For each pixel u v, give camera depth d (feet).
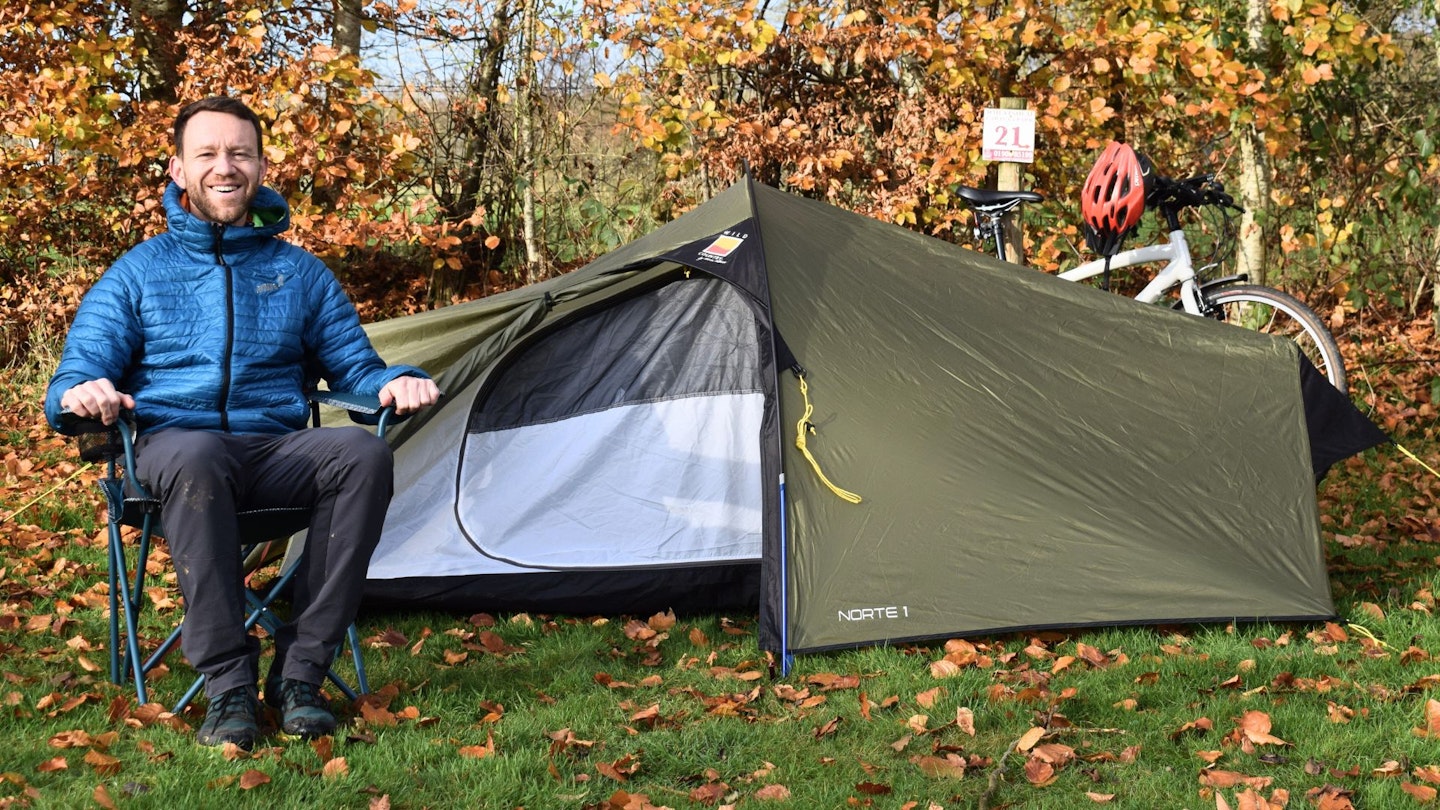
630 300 14.43
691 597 13.61
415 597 13.42
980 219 19.11
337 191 26.03
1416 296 27.61
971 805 8.76
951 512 12.31
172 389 10.20
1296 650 11.50
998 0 24.02
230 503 9.52
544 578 13.44
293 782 8.80
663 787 9.06
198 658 9.37
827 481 12.26
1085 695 10.61
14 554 15.11
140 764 9.03
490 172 27.61
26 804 8.36
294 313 10.68
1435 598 13.03
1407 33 27.50
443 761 9.32
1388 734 9.66
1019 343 13.42
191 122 10.42
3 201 25.90
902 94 25.54
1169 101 23.93
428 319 14.46
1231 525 12.60
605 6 24.11
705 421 14.15
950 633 11.76
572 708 10.53
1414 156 25.77
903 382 12.84
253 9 24.25
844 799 8.80
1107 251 17.44
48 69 22.95
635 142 25.27
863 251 13.89
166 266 10.36
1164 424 13.10
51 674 11.00
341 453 9.82
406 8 25.34
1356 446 13.92
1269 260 27.12
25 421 22.45
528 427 14.21
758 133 24.40
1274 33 22.77
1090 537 12.37
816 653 11.69
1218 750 9.45
